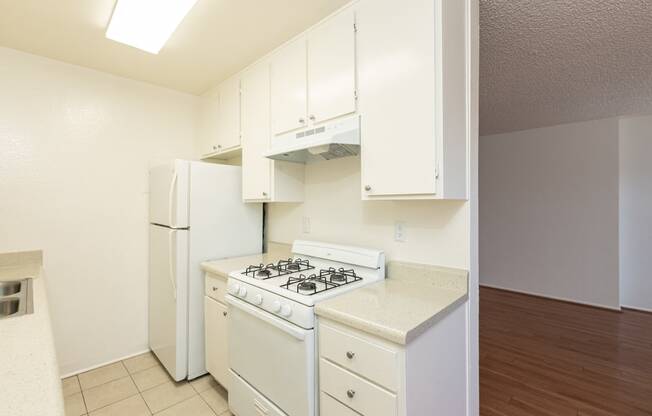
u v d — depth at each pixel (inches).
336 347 49.1
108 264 96.9
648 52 86.6
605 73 101.0
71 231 91.0
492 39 79.4
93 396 80.5
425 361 46.0
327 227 85.0
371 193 58.8
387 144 56.1
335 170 82.8
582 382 88.5
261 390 62.2
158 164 102.6
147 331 104.6
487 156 189.2
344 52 63.5
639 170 149.0
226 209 93.4
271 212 104.0
